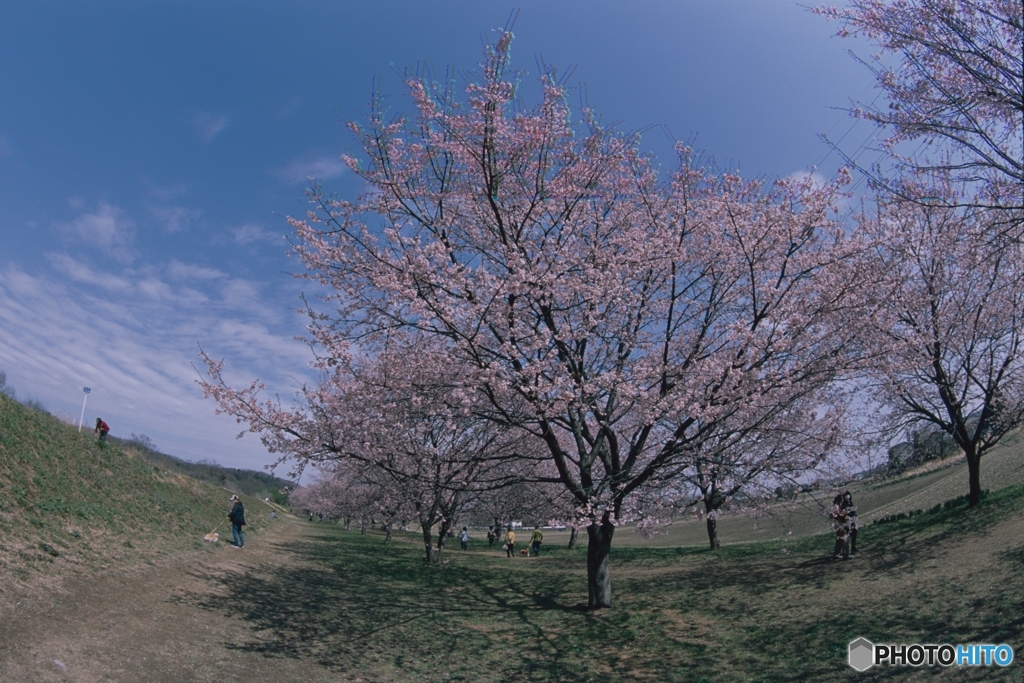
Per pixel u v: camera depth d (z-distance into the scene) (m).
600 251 11.27
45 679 6.63
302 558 23.06
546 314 10.92
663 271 11.99
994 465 21.58
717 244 11.61
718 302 11.88
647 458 12.09
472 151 10.30
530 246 10.98
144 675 7.54
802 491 11.48
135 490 20.75
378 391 10.44
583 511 10.91
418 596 15.54
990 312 14.94
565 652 10.40
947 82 8.59
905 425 16.81
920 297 13.66
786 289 10.55
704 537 31.62
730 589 13.65
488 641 11.22
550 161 11.05
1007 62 7.99
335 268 10.93
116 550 13.71
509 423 10.72
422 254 10.21
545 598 14.95
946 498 20.19
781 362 10.21
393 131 10.73
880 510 22.73
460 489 11.49
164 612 10.70
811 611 10.93
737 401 9.73
